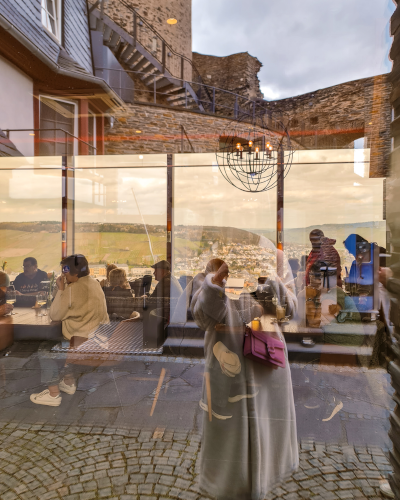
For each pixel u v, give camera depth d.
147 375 2.41
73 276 2.71
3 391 2.43
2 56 4.31
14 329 3.09
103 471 1.65
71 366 2.50
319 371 2.03
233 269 1.60
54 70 4.77
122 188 4.54
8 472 1.67
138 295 3.02
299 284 2.34
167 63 5.15
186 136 4.88
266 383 1.45
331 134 2.70
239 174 3.45
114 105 5.54
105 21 5.72
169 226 4.08
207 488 1.42
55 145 5.03
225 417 1.41
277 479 1.43
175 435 1.88
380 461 1.47
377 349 1.79
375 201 2.60
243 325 1.46
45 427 2.03
